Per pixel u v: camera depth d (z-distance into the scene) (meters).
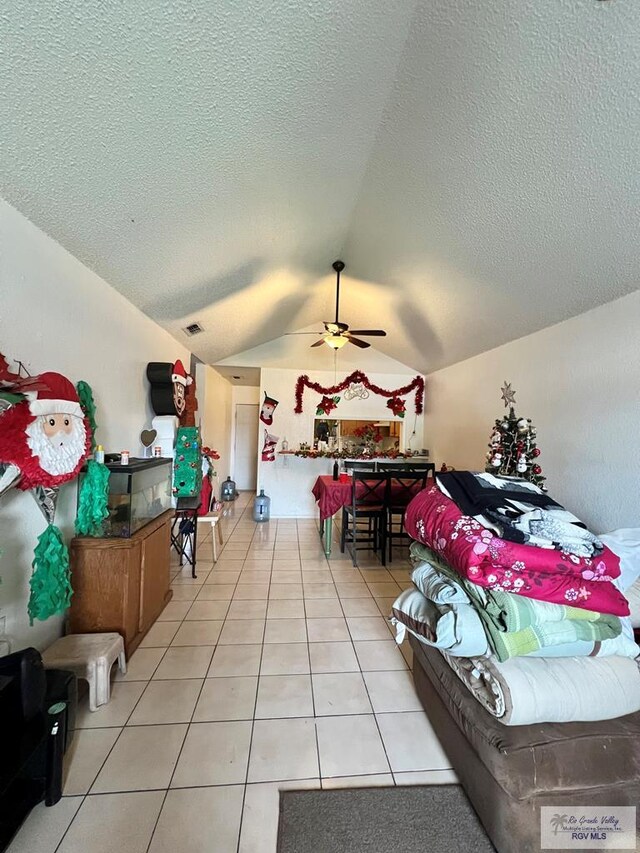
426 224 2.42
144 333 3.11
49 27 1.08
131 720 1.66
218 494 6.17
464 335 3.66
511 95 1.44
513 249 2.22
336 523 5.57
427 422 5.53
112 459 2.39
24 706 1.21
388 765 1.47
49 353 1.89
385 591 3.11
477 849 1.17
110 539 2.07
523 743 1.11
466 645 1.27
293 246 2.92
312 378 5.56
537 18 1.18
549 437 2.74
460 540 1.36
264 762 1.47
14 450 1.43
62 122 1.37
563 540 1.28
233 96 1.46
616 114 1.31
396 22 1.36
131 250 2.23
